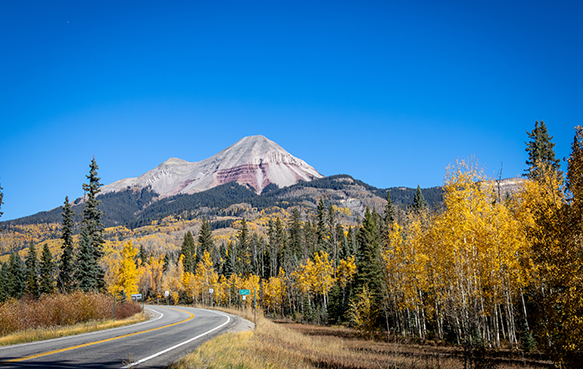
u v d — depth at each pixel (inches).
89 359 450.3
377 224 2498.8
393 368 675.4
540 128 1547.7
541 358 827.4
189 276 4030.5
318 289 2556.6
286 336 991.6
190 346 594.9
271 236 4362.7
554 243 548.4
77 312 1123.9
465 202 945.5
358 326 1680.6
